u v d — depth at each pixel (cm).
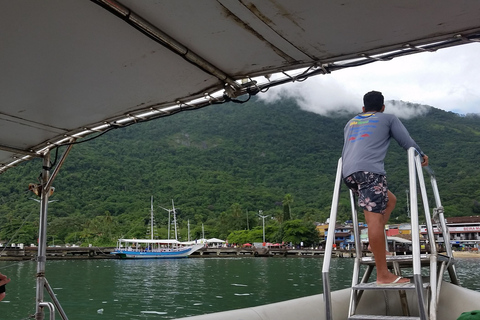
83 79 300
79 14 227
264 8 220
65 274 3850
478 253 7381
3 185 10506
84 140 418
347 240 8694
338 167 250
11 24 233
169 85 313
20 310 1797
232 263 5912
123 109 358
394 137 249
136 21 230
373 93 269
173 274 3856
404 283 229
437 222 292
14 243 6431
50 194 423
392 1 206
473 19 217
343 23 228
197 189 18438
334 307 277
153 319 1627
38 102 336
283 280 3186
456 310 253
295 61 277
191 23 238
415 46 245
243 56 275
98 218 11125
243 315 246
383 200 237
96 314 1744
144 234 10700
